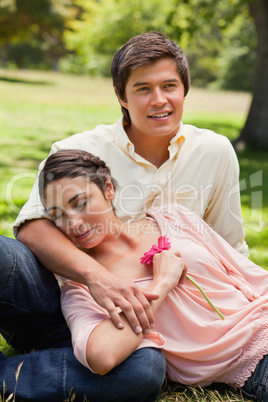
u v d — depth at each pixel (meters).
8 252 2.01
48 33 28.09
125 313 1.87
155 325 2.06
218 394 2.00
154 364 1.88
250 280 2.28
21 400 1.90
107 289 1.92
